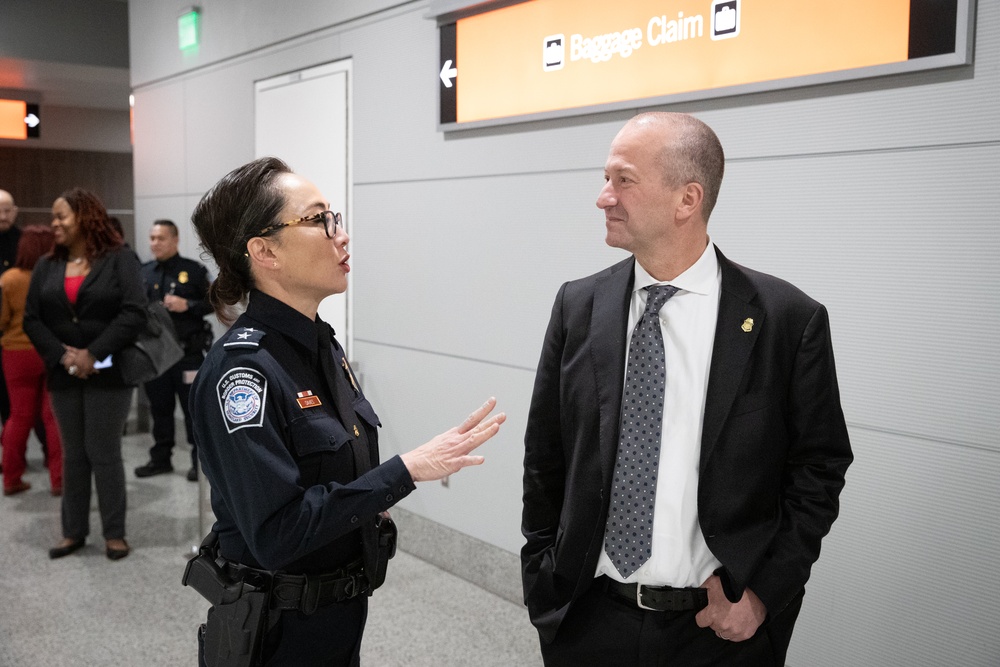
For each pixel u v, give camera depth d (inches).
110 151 459.2
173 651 120.3
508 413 136.4
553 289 128.0
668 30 108.0
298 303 61.9
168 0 233.5
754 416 61.1
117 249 155.8
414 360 155.7
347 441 60.5
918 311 88.1
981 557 84.6
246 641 58.1
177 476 214.1
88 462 158.6
